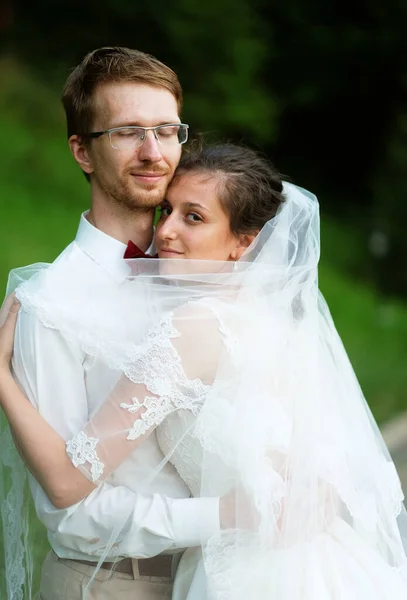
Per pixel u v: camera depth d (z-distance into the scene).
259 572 3.15
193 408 3.20
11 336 3.36
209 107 18.31
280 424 3.26
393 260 18.05
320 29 20.31
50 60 17.72
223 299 3.40
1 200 13.12
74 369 3.30
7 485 3.69
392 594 3.28
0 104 16.03
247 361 3.26
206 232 3.56
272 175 3.70
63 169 14.85
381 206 18.34
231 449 3.17
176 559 3.39
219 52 18.38
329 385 3.49
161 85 3.50
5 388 3.26
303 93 20.55
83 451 3.14
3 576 4.47
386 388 10.38
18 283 3.75
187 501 3.20
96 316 3.33
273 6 20.23
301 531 3.23
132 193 3.49
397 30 20.23
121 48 3.54
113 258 3.49
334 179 21.28
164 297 3.40
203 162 3.60
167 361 3.18
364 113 21.00
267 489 3.18
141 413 3.15
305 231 3.56
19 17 18.05
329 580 3.21
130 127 3.43
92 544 3.23
